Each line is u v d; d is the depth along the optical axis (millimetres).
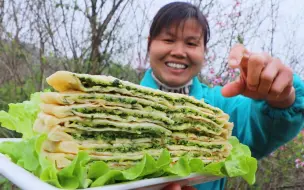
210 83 1145
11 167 340
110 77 360
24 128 501
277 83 356
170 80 608
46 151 333
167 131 396
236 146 477
